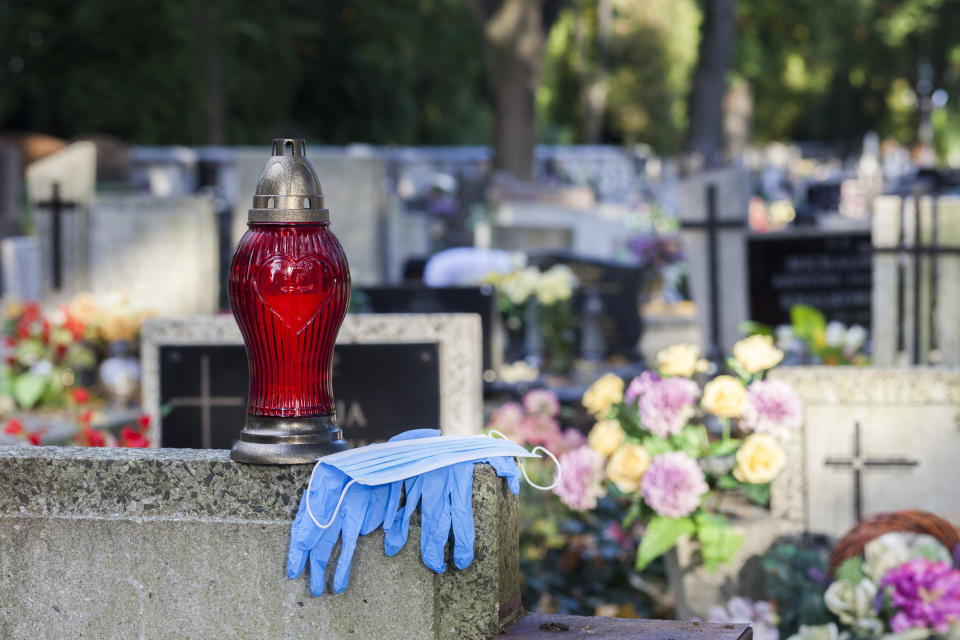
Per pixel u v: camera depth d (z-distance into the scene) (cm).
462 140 3822
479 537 242
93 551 251
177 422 530
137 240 948
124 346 769
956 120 5419
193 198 945
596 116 4134
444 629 243
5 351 798
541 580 523
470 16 3503
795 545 444
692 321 1205
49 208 943
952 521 448
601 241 1551
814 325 726
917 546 361
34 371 755
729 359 443
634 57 4603
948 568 344
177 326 529
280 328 241
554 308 951
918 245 697
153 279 950
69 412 729
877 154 5547
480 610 243
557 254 1073
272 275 240
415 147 3788
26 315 781
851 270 952
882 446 450
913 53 4484
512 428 586
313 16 3531
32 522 253
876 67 4612
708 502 450
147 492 249
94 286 952
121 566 250
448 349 514
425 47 3600
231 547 245
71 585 252
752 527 438
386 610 241
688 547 439
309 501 239
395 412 516
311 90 3669
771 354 437
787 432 429
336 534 239
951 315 696
